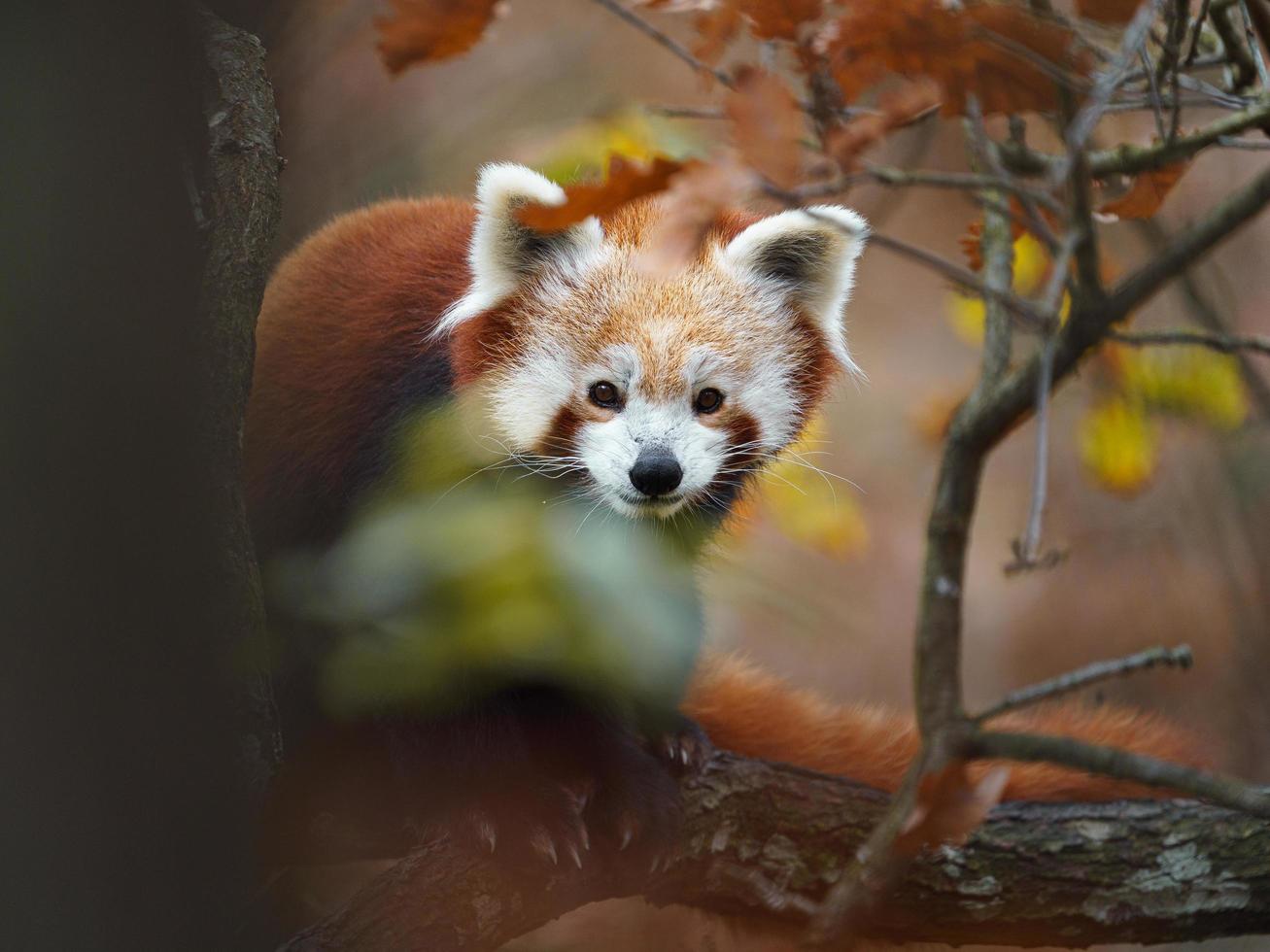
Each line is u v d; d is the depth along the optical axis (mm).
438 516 5152
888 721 9812
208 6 8414
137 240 6195
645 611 5094
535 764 8078
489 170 8734
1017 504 19016
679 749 8562
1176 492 16359
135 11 6191
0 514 5984
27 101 5961
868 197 12570
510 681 7789
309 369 9062
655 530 8758
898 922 7832
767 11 5754
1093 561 17828
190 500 6449
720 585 11586
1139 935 7680
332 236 9867
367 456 8461
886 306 20453
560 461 8773
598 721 8258
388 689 6121
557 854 7613
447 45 6137
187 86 6547
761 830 8086
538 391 8750
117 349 6125
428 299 8922
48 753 6078
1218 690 16031
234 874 6789
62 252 5992
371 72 16141
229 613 6676
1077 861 7664
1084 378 12398
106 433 6129
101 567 6148
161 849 6379
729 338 8914
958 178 5617
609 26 18172
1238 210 5578
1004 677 17531
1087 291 5793
